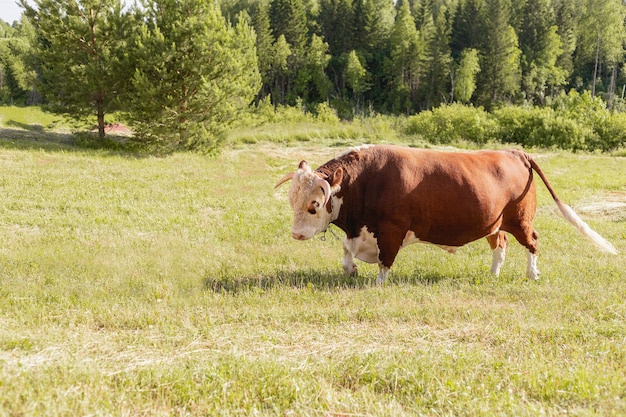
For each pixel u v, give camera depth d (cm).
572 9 8662
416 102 7712
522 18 8262
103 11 2041
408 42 7731
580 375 438
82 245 929
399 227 770
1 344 482
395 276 814
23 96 7556
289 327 580
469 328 584
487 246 1018
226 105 2025
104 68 2000
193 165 1775
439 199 769
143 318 598
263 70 7719
